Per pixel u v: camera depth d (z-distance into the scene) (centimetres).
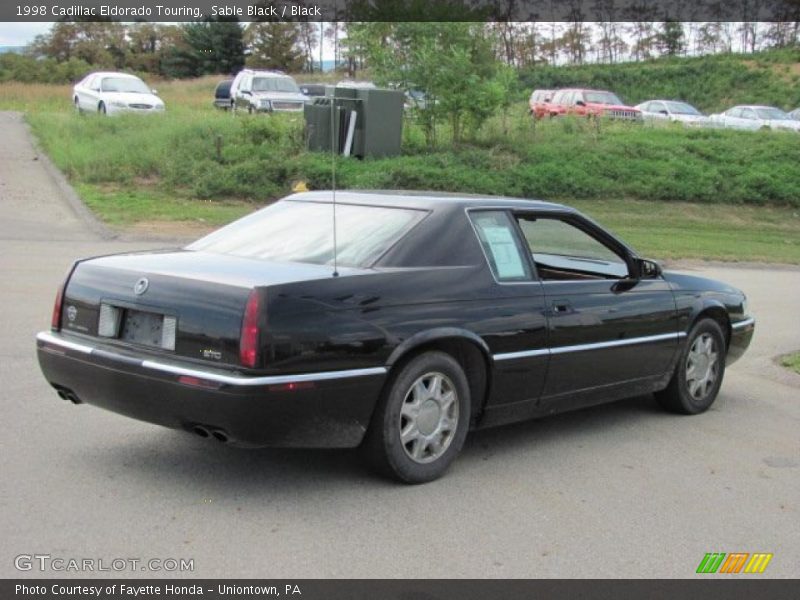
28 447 573
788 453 655
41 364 555
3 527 454
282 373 474
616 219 2403
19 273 1227
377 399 514
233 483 530
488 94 2617
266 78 3225
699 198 2705
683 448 655
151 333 507
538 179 2533
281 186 2220
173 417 488
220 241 609
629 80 6594
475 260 573
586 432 686
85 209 1891
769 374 928
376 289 516
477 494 535
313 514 489
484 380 574
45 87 4878
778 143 3183
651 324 682
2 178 2175
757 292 1530
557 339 605
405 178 2327
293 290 485
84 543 441
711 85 6406
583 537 481
